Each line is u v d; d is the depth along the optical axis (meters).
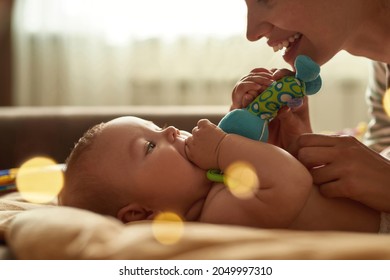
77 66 3.19
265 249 0.65
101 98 3.20
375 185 0.96
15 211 1.08
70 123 2.09
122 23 3.15
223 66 3.17
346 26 1.13
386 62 1.32
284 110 1.11
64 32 3.16
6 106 3.10
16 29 3.12
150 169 1.06
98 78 3.19
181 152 1.08
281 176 0.93
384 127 1.62
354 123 3.21
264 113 1.06
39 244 0.75
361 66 3.18
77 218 0.79
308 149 1.01
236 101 1.11
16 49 3.12
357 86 3.20
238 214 0.96
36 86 3.19
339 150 0.99
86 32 3.17
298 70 1.05
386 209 0.98
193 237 0.69
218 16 3.13
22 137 2.08
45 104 3.18
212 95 3.20
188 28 3.15
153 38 3.17
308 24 1.09
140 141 1.10
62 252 0.72
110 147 1.10
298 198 0.93
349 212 1.01
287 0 1.08
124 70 3.19
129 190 1.07
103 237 0.73
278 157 0.96
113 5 3.15
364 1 1.14
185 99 3.21
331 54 1.15
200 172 1.07
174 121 2.05
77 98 3.20
